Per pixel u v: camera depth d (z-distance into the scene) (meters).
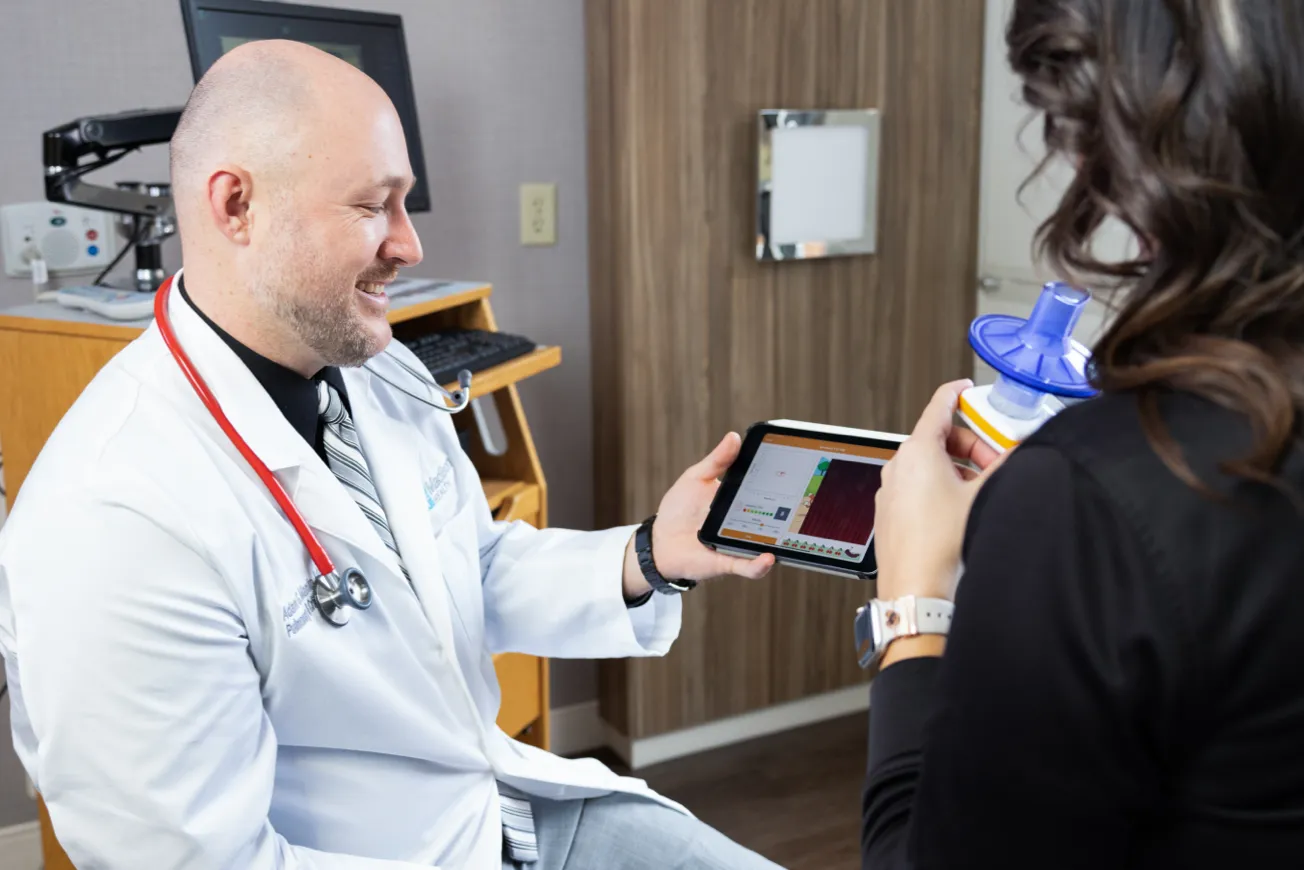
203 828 0.93
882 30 2.30
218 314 1.08
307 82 1.03
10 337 1.55
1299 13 0.51
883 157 2.36
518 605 1.34
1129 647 0.51
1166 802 0.53
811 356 2.39
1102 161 0.57
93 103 1.91
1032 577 0.53
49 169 1.59
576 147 2.27
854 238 2.35
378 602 1.11
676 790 2.33
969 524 0.59
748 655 2.47
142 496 0.95
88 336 1.50
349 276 1.07
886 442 1.09
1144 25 0.54
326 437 1.17
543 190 2.26
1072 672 0.51
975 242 2.51
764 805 2.28
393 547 1.19
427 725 1.15
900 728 0.64
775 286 2.32
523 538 1.40
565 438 2.38
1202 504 0.51
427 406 1.35
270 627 1.02
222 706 0.96
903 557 0.70
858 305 2.41
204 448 1.02
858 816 2.23
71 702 0.91
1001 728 0.53
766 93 2.22
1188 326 0.55
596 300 2.31
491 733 1.27
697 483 1.27
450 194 2.19
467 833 1.19
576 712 2.48
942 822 0.56
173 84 1.96
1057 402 0.84
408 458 1.22
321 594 1.05
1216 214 0.53
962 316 2.54
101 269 1.96
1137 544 0.52
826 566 1.02
